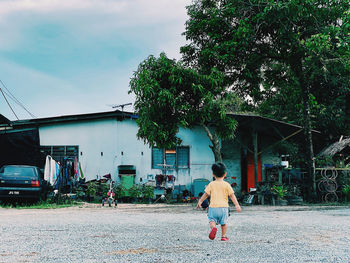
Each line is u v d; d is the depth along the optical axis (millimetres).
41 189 12258
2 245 4434
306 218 8344
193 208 12273
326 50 14328
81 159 16500
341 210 10992
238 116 15844
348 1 13250
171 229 6180
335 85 18469
